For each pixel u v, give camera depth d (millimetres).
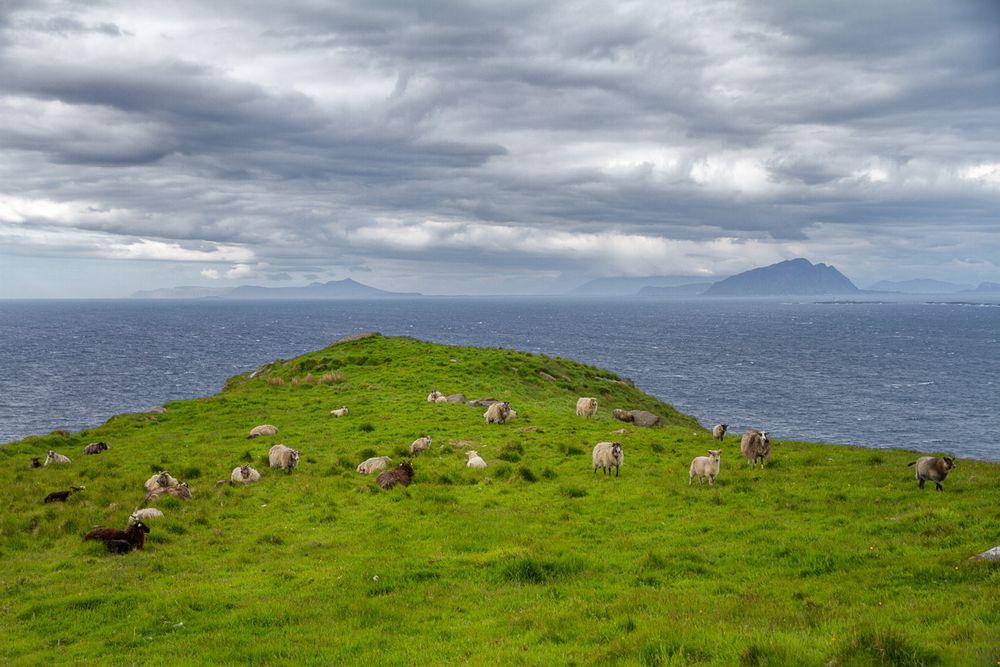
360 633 12523
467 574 15914
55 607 14359
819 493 21938
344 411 41625
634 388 62625
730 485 24000
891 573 14156
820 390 108000
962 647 9461
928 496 20547
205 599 14617
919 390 109188
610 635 11602
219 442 35438
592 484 25016
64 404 88438
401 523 20516
